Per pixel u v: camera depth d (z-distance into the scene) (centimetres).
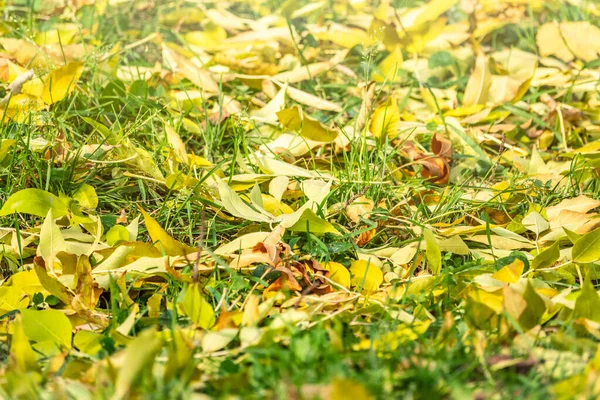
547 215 137
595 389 99
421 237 132
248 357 108
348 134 159
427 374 101
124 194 146
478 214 142
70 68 149
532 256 130
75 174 143
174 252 125
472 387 103
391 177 150
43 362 110
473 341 109
